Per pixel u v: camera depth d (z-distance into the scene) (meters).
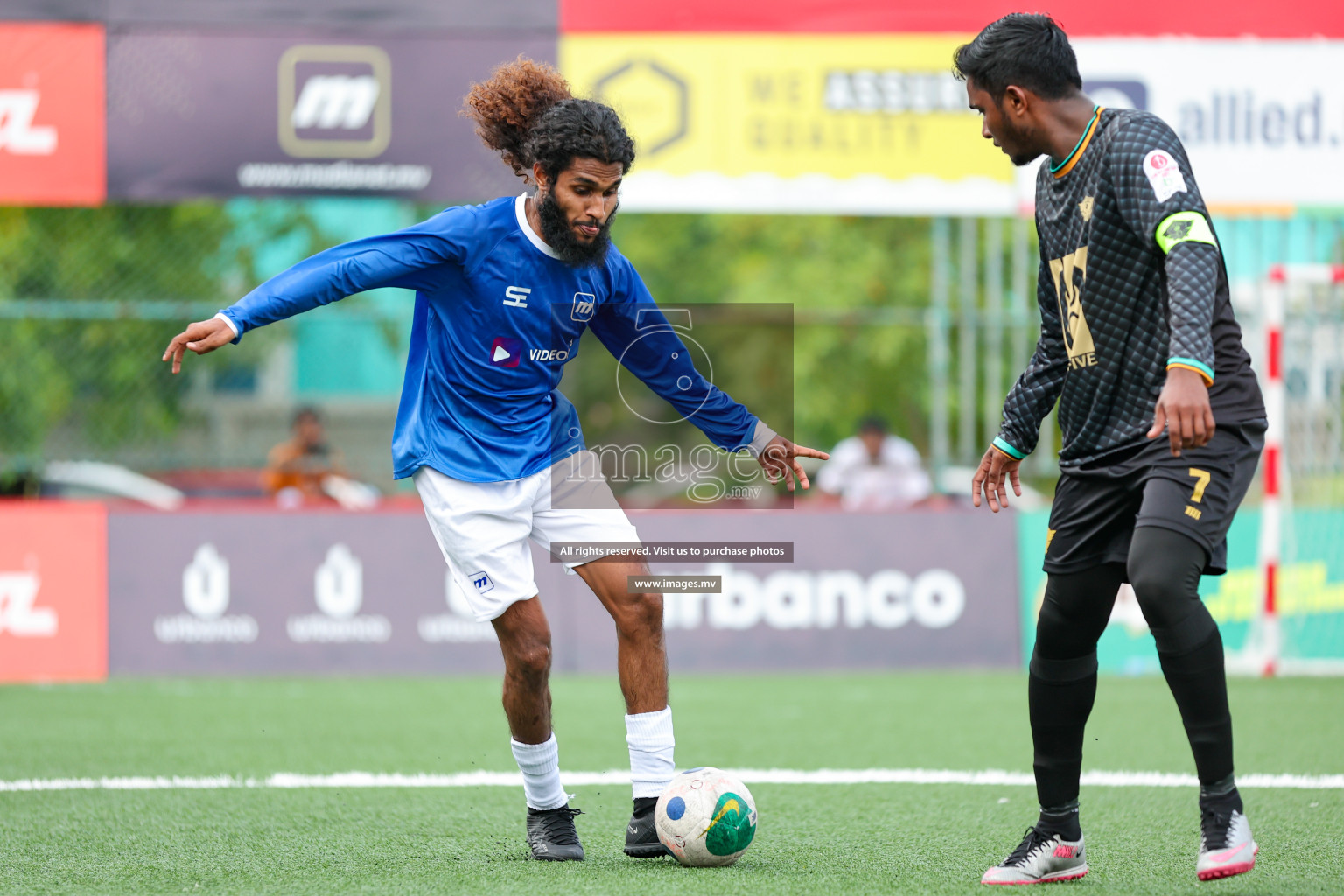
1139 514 11.20
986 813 16.09
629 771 19.28
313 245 50.41
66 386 43.38
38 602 31.16
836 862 13.12
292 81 30.67
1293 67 31.33
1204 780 10.99
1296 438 33.62
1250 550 32.97
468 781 18.41
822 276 61.00
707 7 30.77
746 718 24.77
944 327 35.09
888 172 31.00
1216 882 12.16
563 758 20.47
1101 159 11.34
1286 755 20.33
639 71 30.72
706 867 12.79
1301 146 31.44
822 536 32.41
